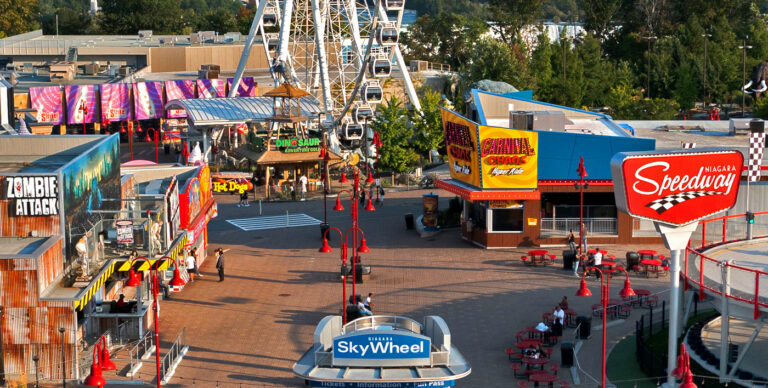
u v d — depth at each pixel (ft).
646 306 172.76
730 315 132.36
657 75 490.08
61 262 145.38
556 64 472.03
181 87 394.32
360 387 115.34
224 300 181.16
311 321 168.04
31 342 137.80
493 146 210.59
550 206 221.05
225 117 324.19
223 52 495.00
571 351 143.02
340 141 342.23
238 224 249.75
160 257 156.15
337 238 231.09
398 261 208.54
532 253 201.57
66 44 508.94
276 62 344.49
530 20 596.29
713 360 139.54
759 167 203.51
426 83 442.09
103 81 436.35
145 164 220.43
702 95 494.18
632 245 217.15
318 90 379.96
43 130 332.60
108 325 155.22
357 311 164.66
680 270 152.66
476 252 215.31
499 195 212.84
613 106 430.20
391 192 291.58
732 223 207.82
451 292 183.62
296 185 288.30
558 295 180.24
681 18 610.24
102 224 161.68
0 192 144.05
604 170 212.43
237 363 147.23
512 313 169.68
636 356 145.89
